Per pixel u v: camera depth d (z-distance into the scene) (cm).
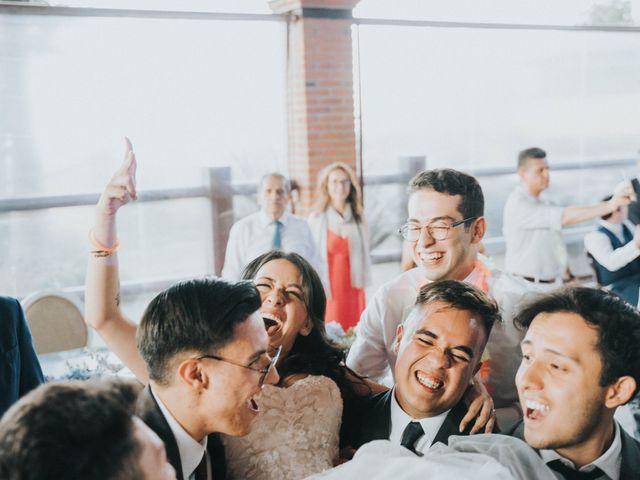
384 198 838
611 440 173
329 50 752
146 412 153
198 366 149
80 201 693
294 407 181
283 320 195
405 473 158
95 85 695
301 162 761
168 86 722
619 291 496
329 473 164
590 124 931
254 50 747
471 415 185
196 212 750
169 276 744
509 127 891
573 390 169
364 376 218
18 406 102
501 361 197
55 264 690
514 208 615
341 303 614
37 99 677
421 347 186
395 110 831
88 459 99
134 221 725
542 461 169
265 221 595
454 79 854
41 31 669
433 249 209
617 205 508
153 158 726
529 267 609
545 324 174
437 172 211
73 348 454
